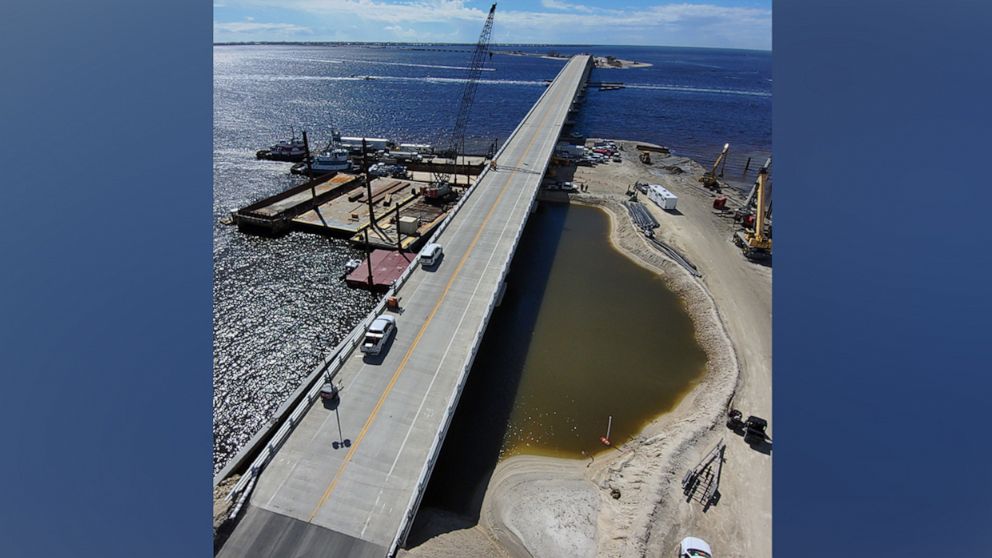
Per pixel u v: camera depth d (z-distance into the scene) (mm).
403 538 18578
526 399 29844
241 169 71688
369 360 26625
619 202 60375
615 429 27906
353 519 18906
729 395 29625
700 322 37719
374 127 107812
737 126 111375
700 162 83000
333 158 68688
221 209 56719
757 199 51062
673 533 21141
